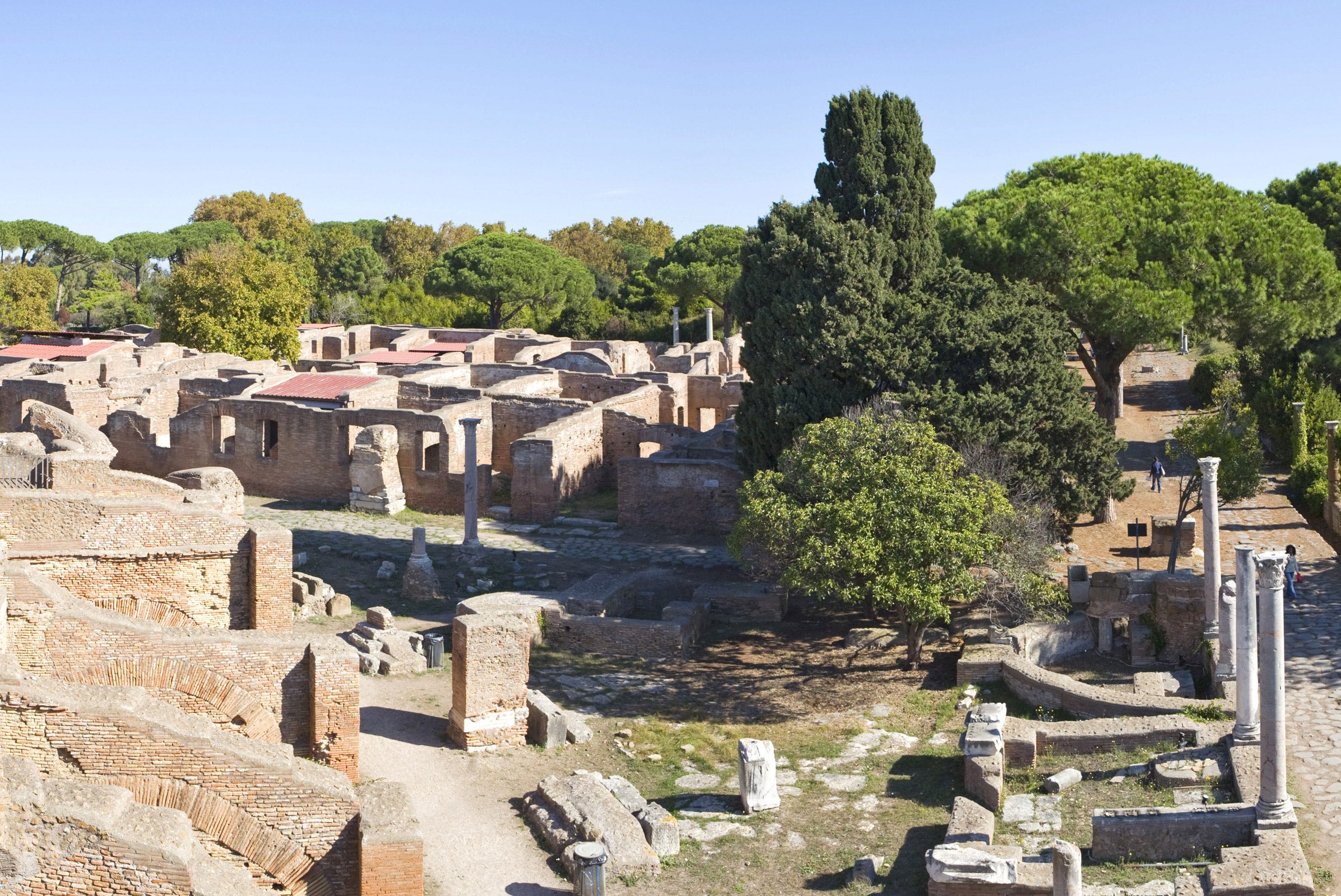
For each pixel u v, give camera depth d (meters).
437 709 32.50
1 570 22.92
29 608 24.27
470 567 47.03
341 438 59.00
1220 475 39.38
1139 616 36.53
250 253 94.94
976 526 34.09
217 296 90.06
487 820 26.27
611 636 38.56
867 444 35.91
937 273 43.84
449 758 29.38
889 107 44.88
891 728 32.31
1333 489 46.28
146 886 17.42
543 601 39.62
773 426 43.84
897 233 44.97
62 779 20.06
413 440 57.75
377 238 179.38
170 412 70.38
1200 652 35.00
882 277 43.88
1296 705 29.92
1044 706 32.53
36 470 33.62
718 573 46.69
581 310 122.38
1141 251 47.38
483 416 61.41
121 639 24.78
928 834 25.95
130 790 20.41
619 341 94.12
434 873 23.88
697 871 24.64
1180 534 40.34
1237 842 23.28
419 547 43.91
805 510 34.75
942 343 41.25
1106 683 34.84
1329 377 60.19
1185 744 27.91
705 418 76.38
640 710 33.97
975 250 48.56
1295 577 38.72
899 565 33.81
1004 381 40.44
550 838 25.16
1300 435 53.84
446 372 72.19
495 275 114.12
